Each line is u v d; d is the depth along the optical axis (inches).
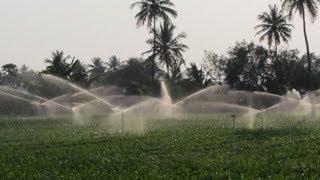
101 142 1146.0
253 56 3853.3
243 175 641.6
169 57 3577.8
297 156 836.6
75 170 724.0
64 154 927.0
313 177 623.2
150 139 1178.0
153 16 3499.0
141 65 3634.4
